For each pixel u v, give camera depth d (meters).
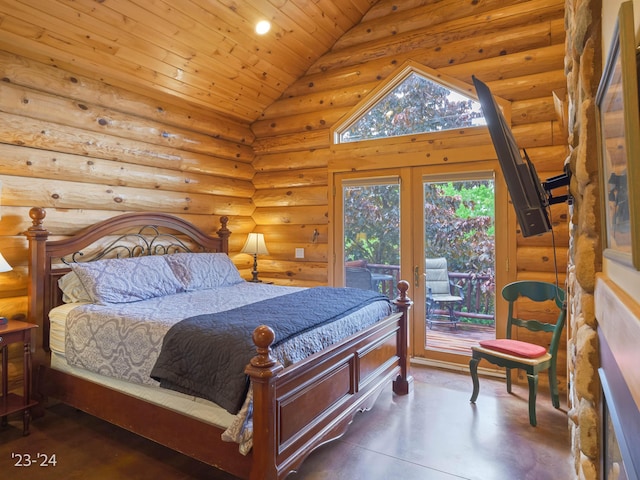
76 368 2.77
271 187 5.08
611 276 1.32
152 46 3.52
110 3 3.02
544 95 3.58
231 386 1.93
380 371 3.02
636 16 0.91
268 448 1.84
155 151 4.05
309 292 3.32
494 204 3.81
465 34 3.92
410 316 4.21
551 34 3.56
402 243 4.25
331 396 2.38
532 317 3.62
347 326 2.68
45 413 3.09
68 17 2.97
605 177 1.29
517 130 3.64
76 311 2.82
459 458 2.44
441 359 4.07
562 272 3.52
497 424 2.85
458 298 4.01
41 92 3.18
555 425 2.83
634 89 0.84
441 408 3.11
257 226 5.14
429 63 4.07
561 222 3.52
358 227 4.53
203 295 3.49
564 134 3.27
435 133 4.05
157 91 4.03
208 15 3.48
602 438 1.50
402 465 2.37
